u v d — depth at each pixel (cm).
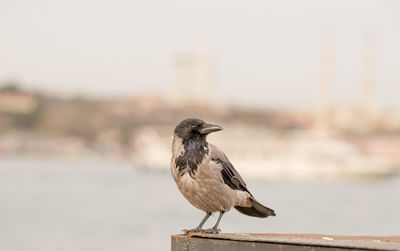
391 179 8300
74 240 2634
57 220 3509
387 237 690
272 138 8519
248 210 772
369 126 16188
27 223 3306
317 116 11862
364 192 6712
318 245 480
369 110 16438
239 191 730
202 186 696
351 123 16175
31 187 6744
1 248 2372
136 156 10856
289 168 8206
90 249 2341
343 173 8125
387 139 15988
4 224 3219
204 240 537
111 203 4781
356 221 3625
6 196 5400
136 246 2433
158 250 2309
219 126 702
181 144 709
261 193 6234
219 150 724
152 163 10281
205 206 718
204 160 695
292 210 4366
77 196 5494
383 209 4497
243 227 3038
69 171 11456
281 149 8388
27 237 2708
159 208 4350
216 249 529
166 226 3200
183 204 4703
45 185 7150
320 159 8225
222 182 703
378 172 8125
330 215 3909
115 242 2581
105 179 8675
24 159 19175
